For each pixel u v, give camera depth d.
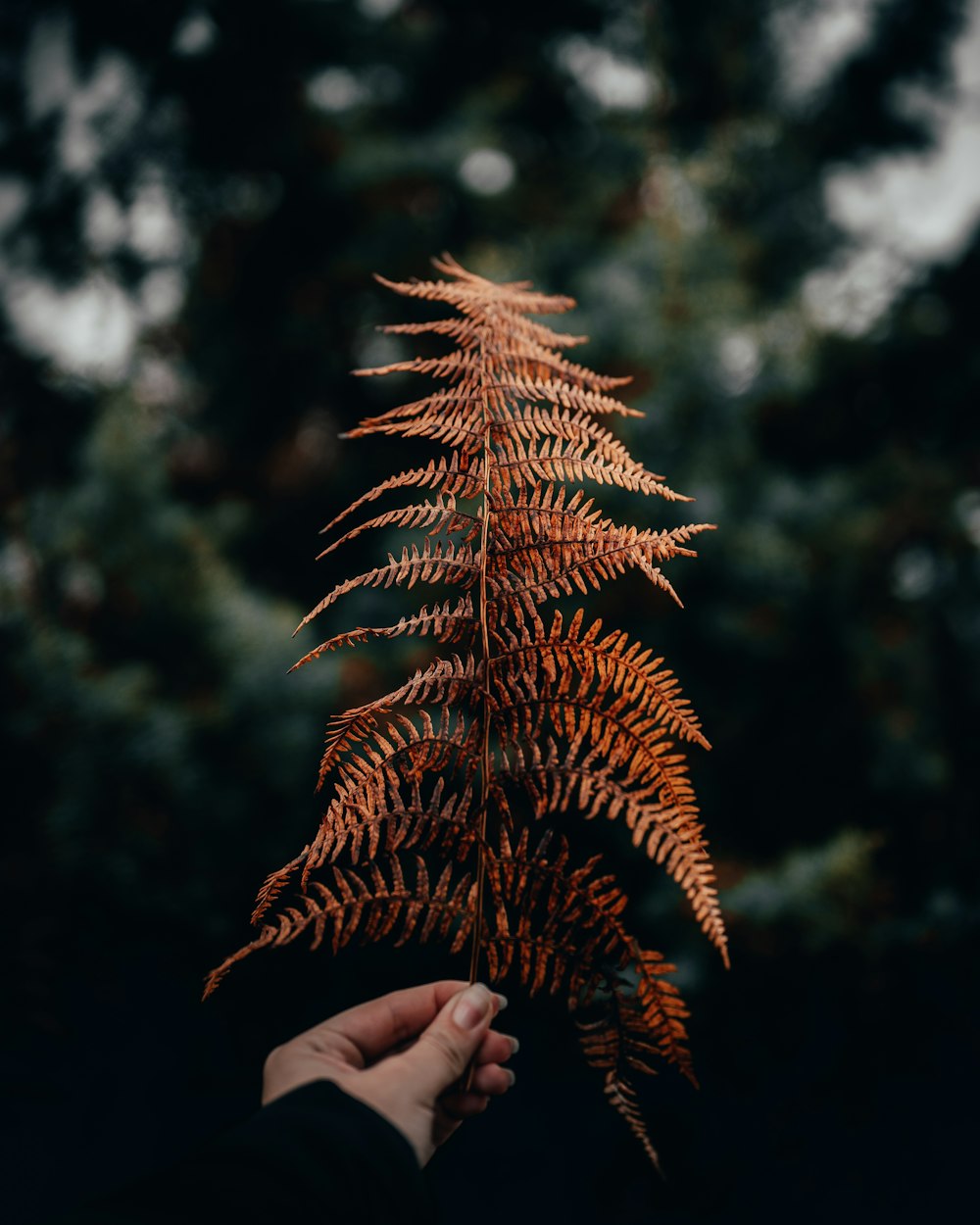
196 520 3.26
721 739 3.10
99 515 2.95
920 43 3.66
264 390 3.82
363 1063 0.88
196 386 3.84
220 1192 0.59
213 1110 2.90
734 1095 2.81
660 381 3.12
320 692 2.91
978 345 3.58
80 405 3.41
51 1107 2.90
